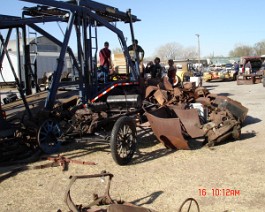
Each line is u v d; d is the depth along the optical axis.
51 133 7.66
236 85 27.00
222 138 7.97
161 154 7.52
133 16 9.86
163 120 7.50
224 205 4.89
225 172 6.20
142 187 5.63
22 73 9.39
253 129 9.71
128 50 9.45
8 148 7.23
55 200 5.25
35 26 8.70
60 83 7.91
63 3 7.68
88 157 7.41
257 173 6.09
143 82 9.70
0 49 7.87
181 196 5.23
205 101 10.59
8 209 4.98
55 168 6.69
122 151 6.87
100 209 4.28
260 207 4.80
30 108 8.18
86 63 8.41
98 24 8.90
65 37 7.86
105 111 7.96
